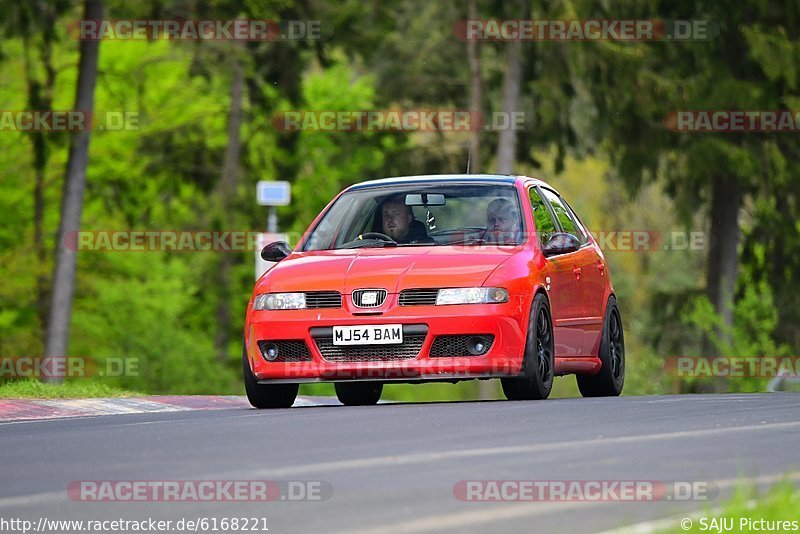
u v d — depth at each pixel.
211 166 129.12
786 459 24.06
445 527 17.86
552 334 39.34
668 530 16.94
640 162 110.81
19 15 92.12
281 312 38.00
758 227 116.12
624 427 29.12
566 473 22.41
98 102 124.19
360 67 139.12
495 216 40.41
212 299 131.12
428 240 40.38
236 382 120.31
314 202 139.62
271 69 116.31
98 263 125.00
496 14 113.75
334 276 38.00
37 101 96.31
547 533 17.38
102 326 119.56
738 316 97.62
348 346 37.28
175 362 117.38
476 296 37.06
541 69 114.44
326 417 32.53
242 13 99.06
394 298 37.25
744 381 93.38
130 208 131.00
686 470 22.75
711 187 112.69
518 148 118.56
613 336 45.81
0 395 45.91
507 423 30.17
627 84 108.19
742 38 112.19
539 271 39.00
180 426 31.38
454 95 131.38
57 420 35.72
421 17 134.75
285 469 23.20
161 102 129.88
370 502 19.91
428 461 23.89
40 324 123.31
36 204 124.88
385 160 130.38
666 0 112.62
